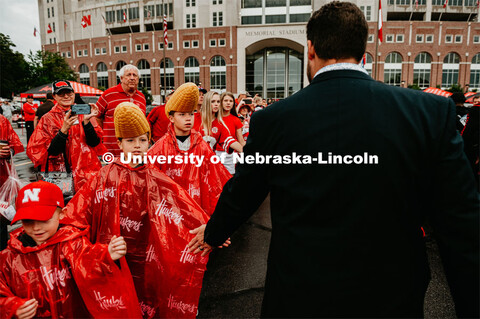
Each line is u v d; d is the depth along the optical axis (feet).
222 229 4.36
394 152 3.19
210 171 9.08
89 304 5.66
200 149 9.05
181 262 6.93
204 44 156.56
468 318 3.15
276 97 167.22
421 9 153.99
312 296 3.25
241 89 155.12
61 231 5.96
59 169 10.87
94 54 175.22
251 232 14.02
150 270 7.17
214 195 9.01
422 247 3.51
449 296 9.20
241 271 10.52
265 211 17.11
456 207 3.09
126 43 167.63
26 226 5.69
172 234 6.98
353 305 3.18
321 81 3.67
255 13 158.71
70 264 5.71
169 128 8.97
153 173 7.19
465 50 147.64
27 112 36.55
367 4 149.48
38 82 118.52
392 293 3.19
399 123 3.27
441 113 3.33
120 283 5.80
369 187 3.18
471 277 3.01
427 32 146.61
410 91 3.54
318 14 3.87
